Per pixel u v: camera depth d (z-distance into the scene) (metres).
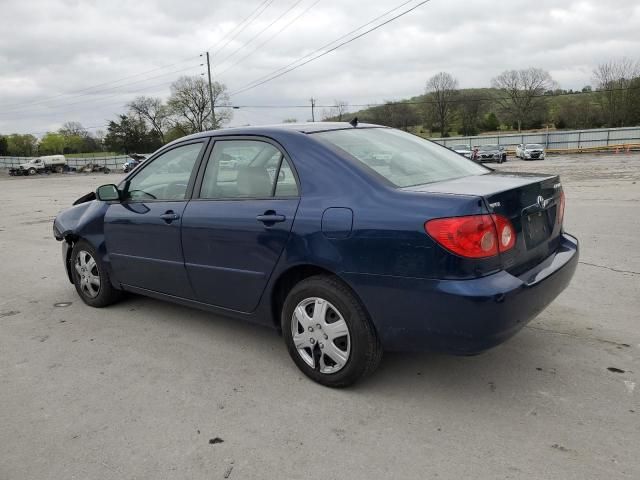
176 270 4.11
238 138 3.80
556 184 3.58
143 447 2.78
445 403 3.09
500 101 86.69
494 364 3.56
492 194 2.81
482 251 2.71
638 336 3.93
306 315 3.35
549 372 3.42
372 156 3.40
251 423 2.97
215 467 2.59
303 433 2.85
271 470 2.55
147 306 5.14
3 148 99.75
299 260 3.24
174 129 84.81
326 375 3.30
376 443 2.73
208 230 3.76
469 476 2.44
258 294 3.58
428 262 2.76
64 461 2.69
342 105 68.94
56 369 3.80
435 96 86.88
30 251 8.55
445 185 3.13
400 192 2.96
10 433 2.97
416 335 2.90
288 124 3.83
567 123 79.38
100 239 4.82
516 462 2.52
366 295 3.00
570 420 2.86
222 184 3.82
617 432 2.73
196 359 3.87
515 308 2.76
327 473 2.51
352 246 3.00
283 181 3.43
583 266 5.89
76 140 113.69
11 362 3.96
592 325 4.17
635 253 6.38
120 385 3.50
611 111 68.56
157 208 4.21
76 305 5.32
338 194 3.14
